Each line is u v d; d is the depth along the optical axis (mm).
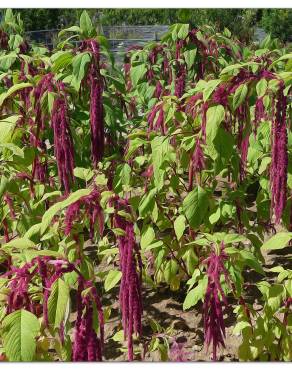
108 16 13172
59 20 12672
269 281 3004
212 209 2631
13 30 3592
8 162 2500
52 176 3000
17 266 2223
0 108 2758
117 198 2123
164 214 2789
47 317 1778
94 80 2672
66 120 2477
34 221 2537
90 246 3344
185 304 2227
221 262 2125
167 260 2898
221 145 2248
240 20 10570
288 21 11547
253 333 2285
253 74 2213
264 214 2887
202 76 3301
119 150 3168
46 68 3092
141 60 3621
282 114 2150
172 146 2604
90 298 1795
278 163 2172
